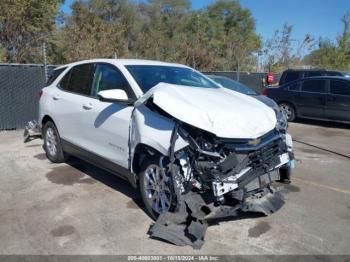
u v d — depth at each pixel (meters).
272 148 4.17
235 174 3.84
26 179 5.79
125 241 3.89
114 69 5.17
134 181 4.61
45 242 3.88
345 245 3.86
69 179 5.78
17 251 3.71
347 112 11.14
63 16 22.06
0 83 9.49
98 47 15.59
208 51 22.50
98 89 5.33
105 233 4.06
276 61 26.02
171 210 4.06
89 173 6.07
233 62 23.86
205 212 3.90
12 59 16.09
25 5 16.34
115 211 4.62
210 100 4.26
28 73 9.91
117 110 4.77
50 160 6.75
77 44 15.41
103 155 5.10
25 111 9.96
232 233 4.07
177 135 3.88
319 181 5.89
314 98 11.75
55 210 4.64
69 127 5.88
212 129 3.77
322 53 30.69
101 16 35.75
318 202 4.99
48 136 6.67
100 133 5.09
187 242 3.75
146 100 4.31
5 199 5.00
